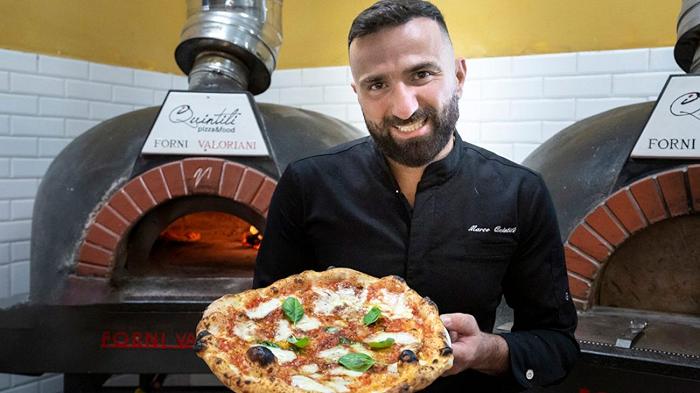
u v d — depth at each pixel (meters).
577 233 2.04
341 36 3.45
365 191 1.31
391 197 1.30
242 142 2.35
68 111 3.18
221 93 2.37
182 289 2.31
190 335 2.20
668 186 1.92
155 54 3.60
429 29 1.12
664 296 2.10
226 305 1.15
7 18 2.93
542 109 3.05
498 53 3.11
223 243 2.97
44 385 3.13
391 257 1.30
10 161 2.96
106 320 2.20
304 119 2.69
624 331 1.89
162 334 2.21
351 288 1.22
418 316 1.14
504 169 1.33
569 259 2.06
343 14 3.44
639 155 1.96
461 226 1.28
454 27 3.18
